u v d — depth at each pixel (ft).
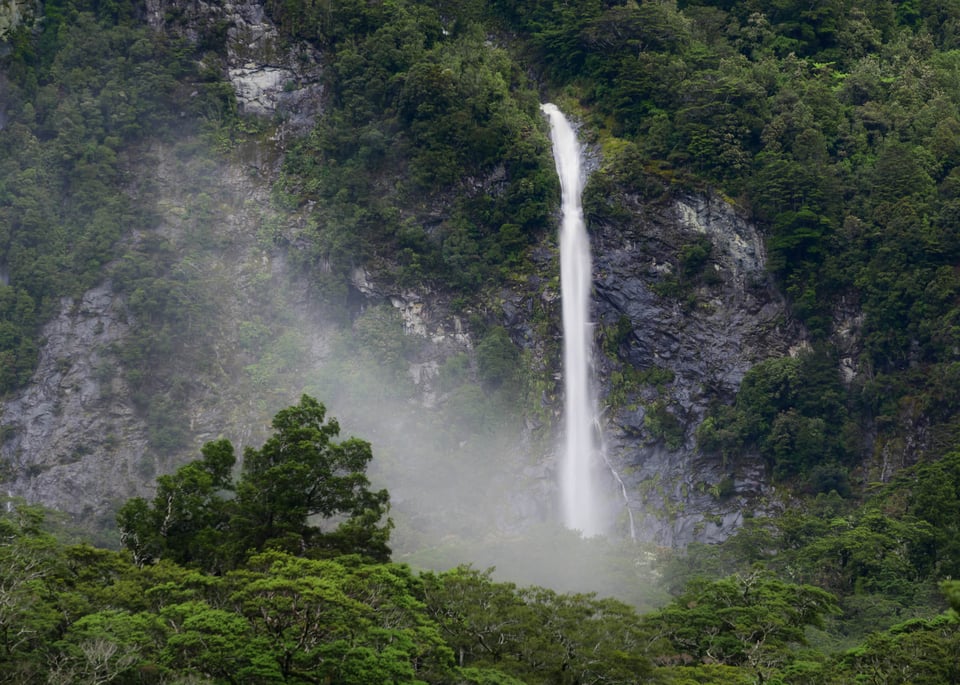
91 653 346.13
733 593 469.16
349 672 347.15
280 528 447.01
